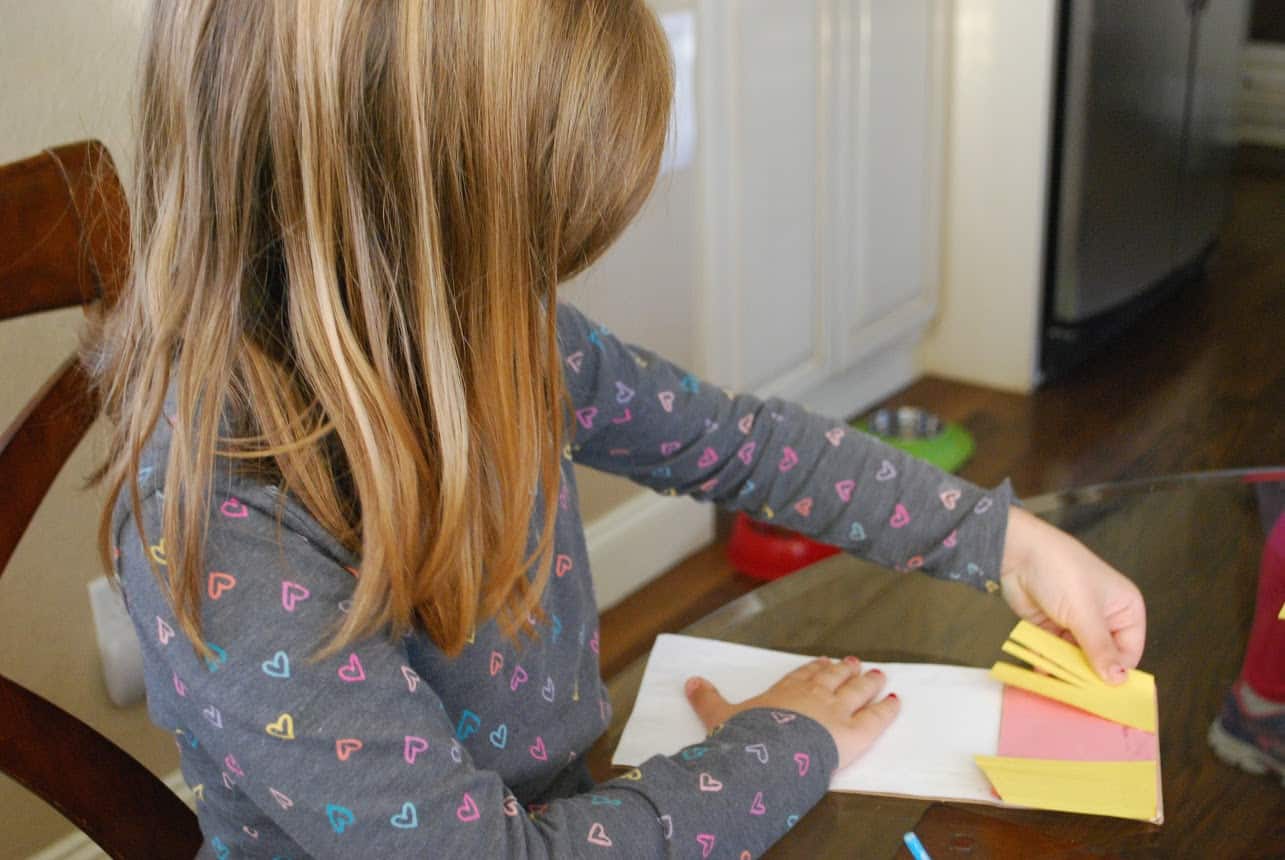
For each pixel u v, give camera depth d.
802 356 2.59
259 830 0.77
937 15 2.71
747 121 2.24
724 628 0.99
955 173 2.89
